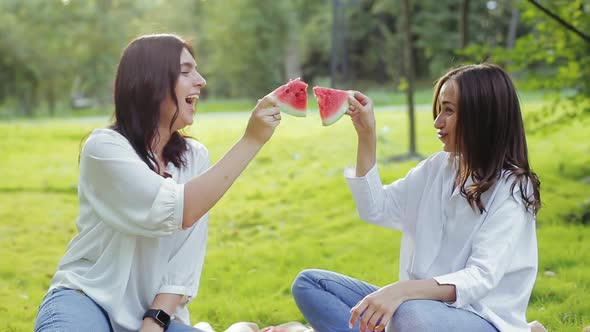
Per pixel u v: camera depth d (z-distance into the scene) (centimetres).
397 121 1575
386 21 4012
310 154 1158
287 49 3984
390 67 3712
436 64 3453
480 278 250
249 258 593
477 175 268
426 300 251
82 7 3753
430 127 1427
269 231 702
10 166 1182
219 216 770
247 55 3747
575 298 441
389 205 302
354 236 651
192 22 4394
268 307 457
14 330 433
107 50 3831
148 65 285
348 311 302
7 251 651
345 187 858
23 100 3828
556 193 762
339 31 3844
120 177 269
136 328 282
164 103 289
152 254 283
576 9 702
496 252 254
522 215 262
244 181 967
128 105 287
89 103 4241
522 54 729
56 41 3669
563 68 724
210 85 4334
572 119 755
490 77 267
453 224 272
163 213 265
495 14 3416
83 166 281
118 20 3847
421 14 3500
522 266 264
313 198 831
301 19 4128
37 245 679
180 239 297
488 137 265
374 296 250
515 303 263
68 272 284
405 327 246
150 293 286
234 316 450
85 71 3847
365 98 301
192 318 453
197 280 300
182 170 304
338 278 308
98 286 278
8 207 851
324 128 1509
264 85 3841
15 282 552
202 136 1499
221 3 3847
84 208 289
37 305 491
